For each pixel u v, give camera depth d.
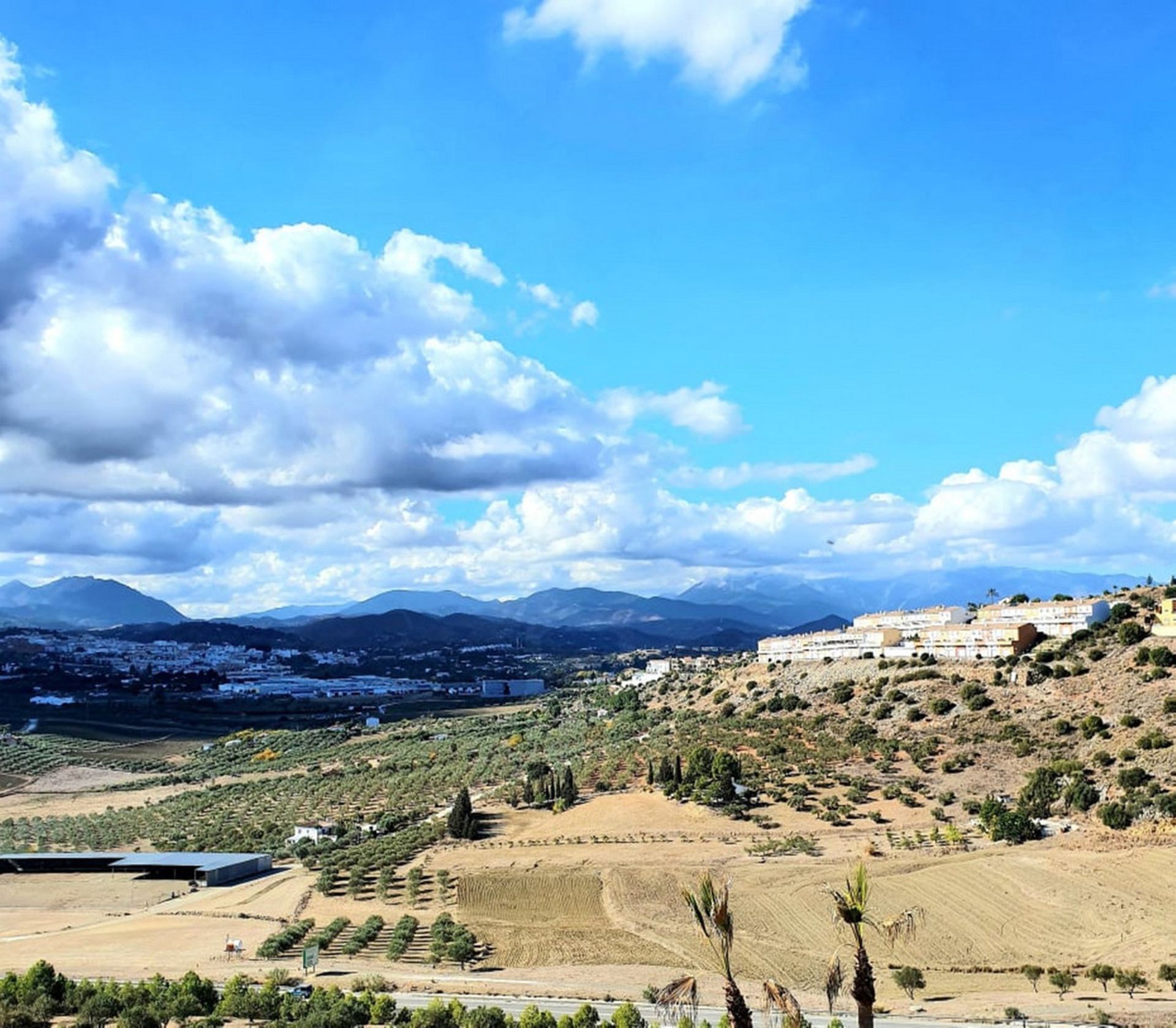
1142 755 180.00
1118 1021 95.19
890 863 155.88
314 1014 96.56
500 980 119.62
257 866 198.88
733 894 149.00
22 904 179.75
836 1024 77.56
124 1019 94.62
